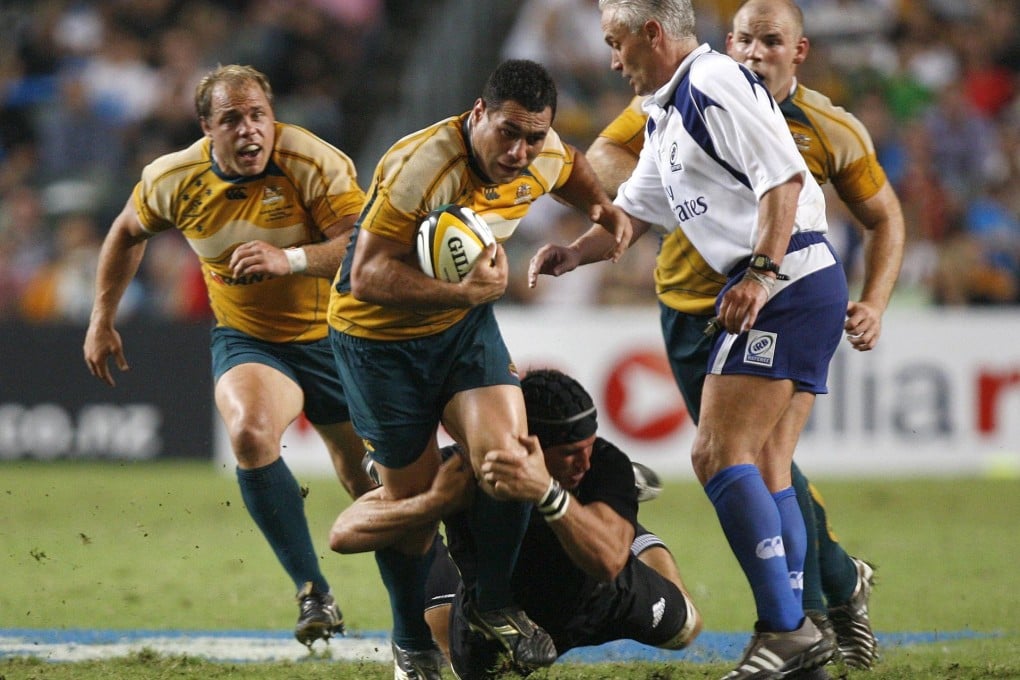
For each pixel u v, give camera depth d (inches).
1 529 1266.0
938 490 1577.3
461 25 2292.1
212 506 1425.9
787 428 630.5
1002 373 1740.9
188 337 1820.9
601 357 1748.3
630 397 1738.4
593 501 595.8
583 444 585.6
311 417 820.6
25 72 2347.4
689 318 738.2
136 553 1120.8
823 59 2256.4
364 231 583.5
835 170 730.2
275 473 748.6
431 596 679.7
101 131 2250.2
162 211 788.6
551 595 620.4
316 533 1227.9
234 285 788.6
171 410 1824.6
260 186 768.9
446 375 613.0
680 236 729.0
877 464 1739.7
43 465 1825.8
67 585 962.7
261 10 2369.6
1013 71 2265.0
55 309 2079.2
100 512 1384.1
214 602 896.3
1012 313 1743.4
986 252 2021.4
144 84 2313.0
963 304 1985.7
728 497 589.0
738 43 728.3
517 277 2011.6
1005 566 1040.2
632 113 772.6
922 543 1171.9
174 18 2356.1
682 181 610.5
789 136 587.2
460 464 608.7
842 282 612.7
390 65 2447.1
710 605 885.2
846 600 700.0
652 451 1736.0
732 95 583.5
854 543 1172.5
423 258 569.6
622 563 589.6
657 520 1342.3
